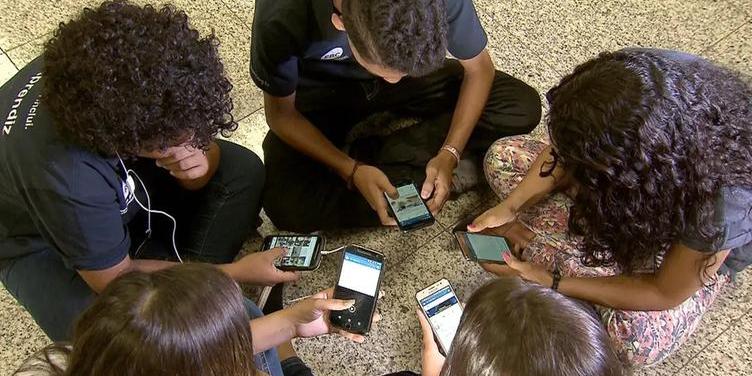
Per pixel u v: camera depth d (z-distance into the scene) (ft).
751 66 5.95
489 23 6.37
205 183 4.66
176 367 2.45
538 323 2.53
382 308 5.04
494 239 4.67
